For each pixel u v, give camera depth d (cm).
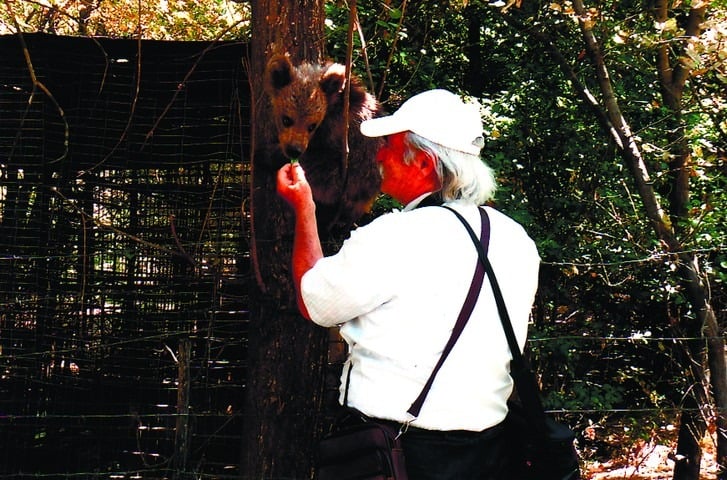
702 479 649
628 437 694
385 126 245
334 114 452
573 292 703
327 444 233
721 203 637
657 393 714
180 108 528
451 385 230
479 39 754
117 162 539
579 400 604
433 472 230
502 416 243
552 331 662
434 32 743
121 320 553
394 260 230
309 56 371
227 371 545
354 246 233
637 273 670
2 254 541
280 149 414
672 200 619
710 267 597
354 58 601
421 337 230
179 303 551
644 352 724
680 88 599
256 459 358
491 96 719
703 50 525
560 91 673
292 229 353
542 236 655
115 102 529
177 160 542
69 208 543
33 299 528
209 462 512
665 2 592
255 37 370
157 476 527
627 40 567
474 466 235
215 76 521
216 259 505
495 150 662
